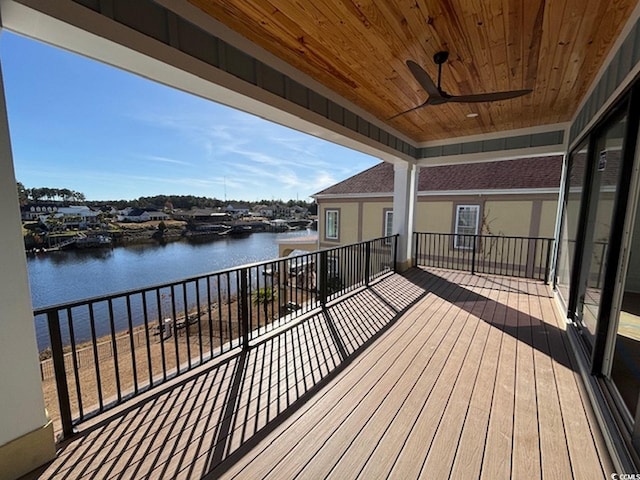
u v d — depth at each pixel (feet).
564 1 6.32
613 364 8.21
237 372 8.23
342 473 5.11
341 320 12.06
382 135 15.75
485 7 6.56
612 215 7.08
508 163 33.06
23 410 4.97
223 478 5.00
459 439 5.88
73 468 5.12
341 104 12.19
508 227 29.91
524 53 8.57
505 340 10.29
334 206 40.57
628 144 6.69
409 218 21.18
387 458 5.43
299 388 7.53
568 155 14.85
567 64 9.18
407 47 8.34
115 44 5.57
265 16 7.02
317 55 8.86
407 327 11.40
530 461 5.36
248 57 8.11
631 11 6.59
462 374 8.20
